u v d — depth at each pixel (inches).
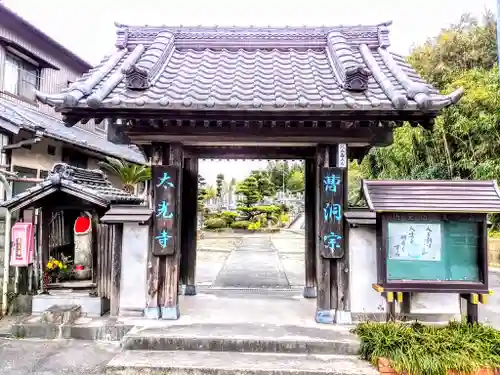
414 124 170.7
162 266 190.9
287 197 1542.8
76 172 223.3
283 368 145.0
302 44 226.5
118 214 186.5
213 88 169.9
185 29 231.5
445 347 147.0
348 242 183.8
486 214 163.9
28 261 209.6
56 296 201.8
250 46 225.9
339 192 181.9
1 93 371.6
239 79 183.5
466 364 139.9
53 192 198.1
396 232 168.9
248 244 703.1
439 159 457.1
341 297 182.5
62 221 230.1
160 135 179.8
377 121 168.7
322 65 206.8
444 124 430.0
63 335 182.4
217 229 1023.0
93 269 209.0
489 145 407.5
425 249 167.6
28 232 209.6
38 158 370.6
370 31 231.1
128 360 150.7
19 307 211.5
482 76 426.3
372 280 183.0
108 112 160.9
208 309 210.4
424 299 184.7
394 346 149.0
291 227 1131.3
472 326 162.6
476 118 404.8
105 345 175.8
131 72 165.2
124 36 229.6
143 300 190.1
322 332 169.2
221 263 452.1
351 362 150.8
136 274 190.9
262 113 157.0
